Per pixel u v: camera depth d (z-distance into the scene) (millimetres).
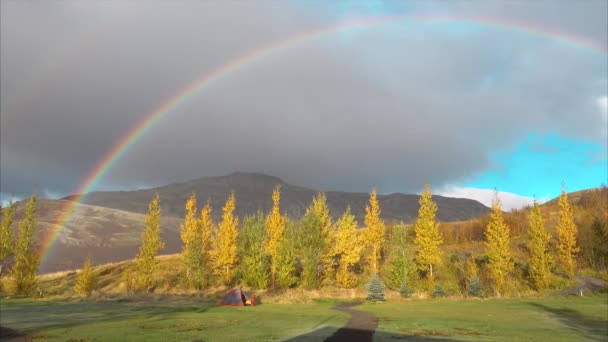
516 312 32844
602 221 74625
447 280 62969
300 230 58625
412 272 57531
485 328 22453
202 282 57375
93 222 195750
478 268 63906
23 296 49688
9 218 55750
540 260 56062
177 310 31797
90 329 19812
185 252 60500
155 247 58469
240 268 60719
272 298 46781
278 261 56938
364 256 75375
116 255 138125
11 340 16547
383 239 66438
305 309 35156
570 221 61938
